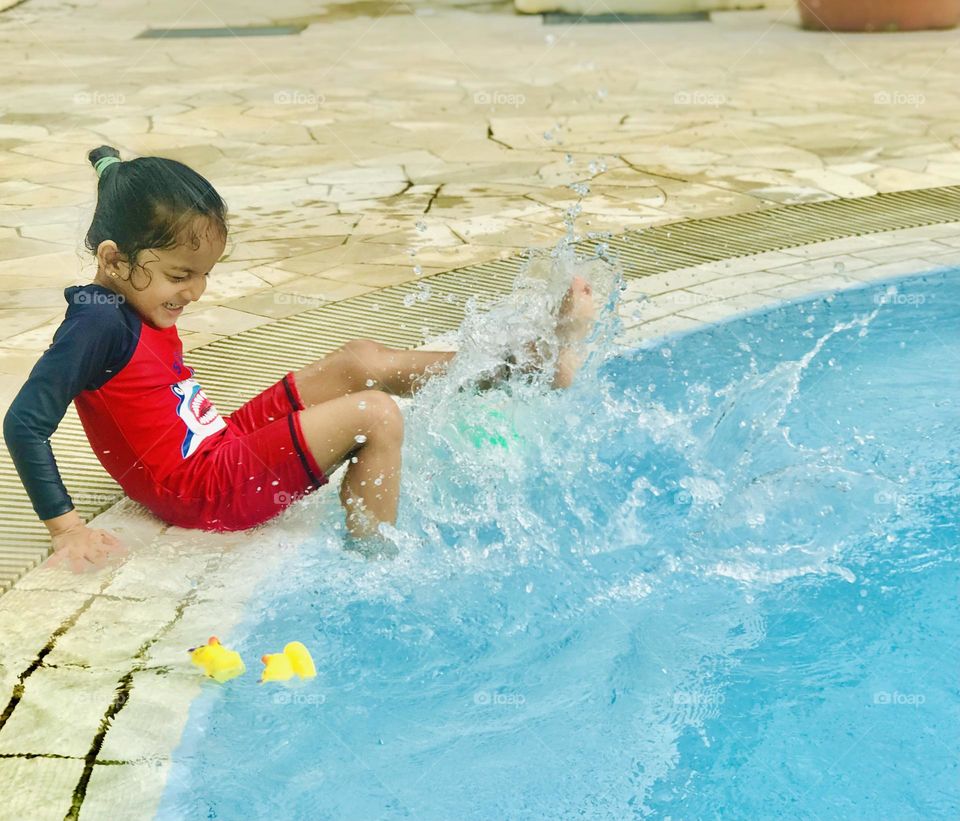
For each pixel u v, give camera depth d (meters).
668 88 9.27
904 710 2.16
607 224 5.31
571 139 7.40
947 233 4.95
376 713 2.10
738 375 3.52
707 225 5.25
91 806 1.79
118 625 2.28
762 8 13.93
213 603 2.37
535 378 2.84
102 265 2.40
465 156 6.95
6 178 6.49
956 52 10.74
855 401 3.38
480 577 2.54
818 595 2.52
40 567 2.49
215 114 8.39
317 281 4.56
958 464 3.04
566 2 13.79
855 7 12.12
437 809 1.88
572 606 2.46
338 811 1.86
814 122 7.77
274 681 2.13
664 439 3.11
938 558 2.64
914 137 7.18
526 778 1.96
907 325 3.93
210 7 14.91
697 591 2.53
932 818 1.89
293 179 6.43
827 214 5.38
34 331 4.00
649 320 3.96
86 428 2.55
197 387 2.65
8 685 2.08
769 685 2.23
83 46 11.92
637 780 1.97
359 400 2.51
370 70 10.40
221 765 1.92
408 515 2.68
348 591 2.46
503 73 10.17
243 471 2.55
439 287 4.43
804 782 1.98
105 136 7.62
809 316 4.01
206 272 2.46
